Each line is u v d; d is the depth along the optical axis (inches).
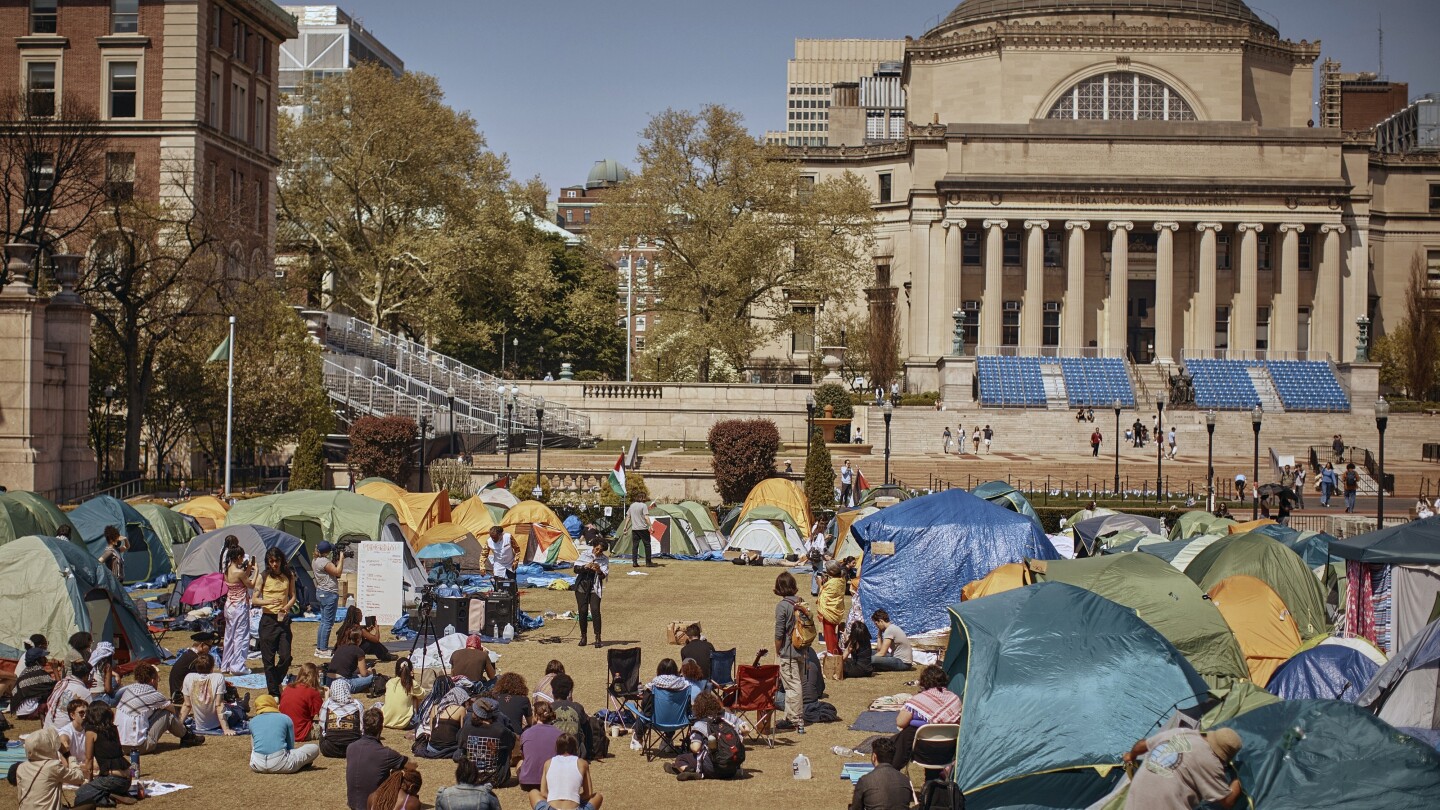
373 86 3789.4
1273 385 3882.9
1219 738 579.5
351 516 1439.5
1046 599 834.8
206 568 1294.3
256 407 2539.4
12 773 705.0
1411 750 617.6
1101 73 4566.9
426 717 871.7
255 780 795.4
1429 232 4682.6
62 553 1041.5
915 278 4453.7
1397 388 4239.7
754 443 2603.3
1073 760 741.9
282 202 3826.3
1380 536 1123.3
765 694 899.4
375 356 3548.2
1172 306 4352.9
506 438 3159.5
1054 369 3949.3
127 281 2353.6
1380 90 5339.6
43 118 2677.2
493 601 1262.3
